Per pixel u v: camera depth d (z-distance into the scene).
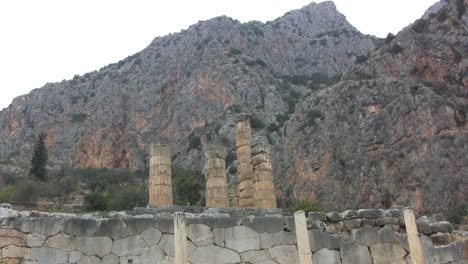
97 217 10.94
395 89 67.50
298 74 118.81
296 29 132.12
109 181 85.81
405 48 74.75
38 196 67.25
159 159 16.59
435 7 81.06
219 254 10.89
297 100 100.12
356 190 61.53
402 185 58.53
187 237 10.74
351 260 11.88
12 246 9.80
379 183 60.34
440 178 56.47
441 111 62.25
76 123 117.69
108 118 114.06
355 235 12.19
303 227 10.58
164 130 106.62
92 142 110.69
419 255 10.99
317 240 11.77
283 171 73.88
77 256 10.16
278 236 11.48
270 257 11.23
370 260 12.05
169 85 115.00
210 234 10.98
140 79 122.69
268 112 92.69
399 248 12.39
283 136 79.31
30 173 81.25
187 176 76.56
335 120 70.62
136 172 96.75
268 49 121.62
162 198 16.05
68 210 59.22
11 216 10.15
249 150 19.88
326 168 66.75
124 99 119.12
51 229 10.19
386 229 12.51
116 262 10.33
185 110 104.75
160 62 123.75
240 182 19.48
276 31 128.25
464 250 13.13
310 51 125.06
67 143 113.00
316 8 141.75
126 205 61.75
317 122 72.75
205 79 106.94
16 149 111.19
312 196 65.62
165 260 10.60
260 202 18.28
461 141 58.81
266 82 101.19
